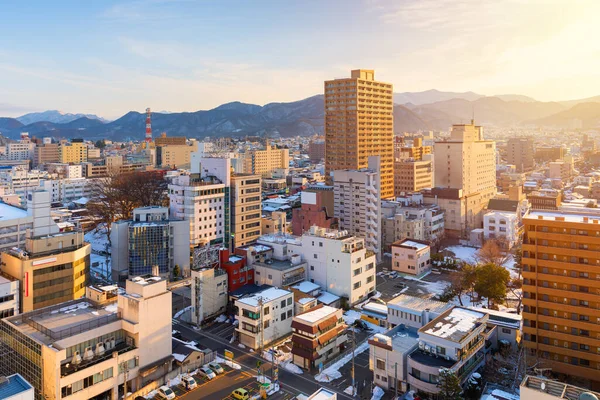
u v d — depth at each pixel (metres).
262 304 101.81
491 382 82.62
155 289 88.62
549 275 91.69
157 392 82.75
